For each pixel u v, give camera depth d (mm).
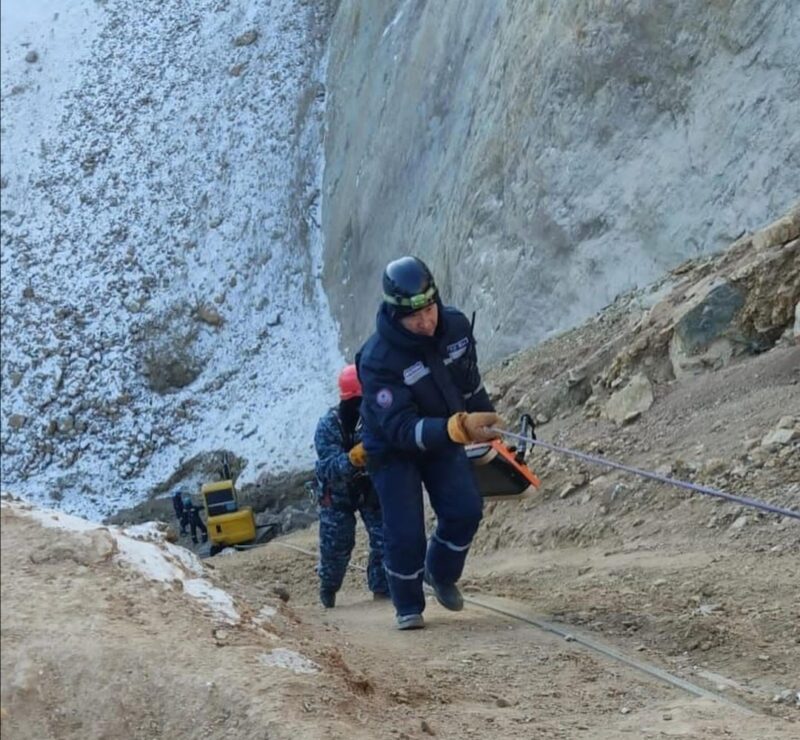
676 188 11805
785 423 7602
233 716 3410
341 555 7711
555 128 13664
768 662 4711
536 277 13609
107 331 22359
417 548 5883
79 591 3799
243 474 18719
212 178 24516
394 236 19234
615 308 11969
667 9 12289
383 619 6582
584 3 13523
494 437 5332
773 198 10609
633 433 9047
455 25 18797
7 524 4051
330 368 20625
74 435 21062
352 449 7035
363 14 23875
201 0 28625
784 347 8891
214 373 21422
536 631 5668
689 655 4977
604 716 4016
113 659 3521
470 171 15930
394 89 20766
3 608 3650
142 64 27469
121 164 25391
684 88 12039
